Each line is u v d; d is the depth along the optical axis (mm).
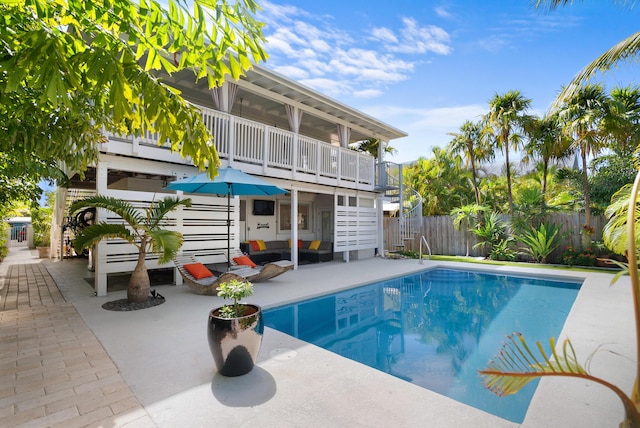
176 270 7152
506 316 5887
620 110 9195
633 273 1692
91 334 4039
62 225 11578
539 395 2701
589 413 2426
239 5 1720
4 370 3039
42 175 4273
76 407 2436
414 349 4340
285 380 2902
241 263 7609
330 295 6891
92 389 2705
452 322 5559
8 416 2309
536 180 15250
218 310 3174
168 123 1883
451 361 3941
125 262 6336
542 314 6008
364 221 12508
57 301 5711
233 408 2443
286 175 9156
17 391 2662
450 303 6820
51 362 3223
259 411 2410
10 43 1489
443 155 17844
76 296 6082
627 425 1613
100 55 1508
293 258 9781
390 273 9148
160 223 6828
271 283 7531
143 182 9258
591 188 11789
